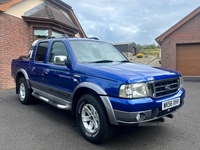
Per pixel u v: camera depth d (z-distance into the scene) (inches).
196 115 189.8
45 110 203.8
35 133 144.3
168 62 562.6
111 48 189.6
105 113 120.3
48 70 170.6
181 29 541.6
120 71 124.1
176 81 139.2
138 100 110.7
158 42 570.9
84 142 130.6
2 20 326.0
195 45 537.0
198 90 342.6
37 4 423.2
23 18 368.5
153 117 116.2
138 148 122.9
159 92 121.6
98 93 119.6
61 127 157.0
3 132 145.3
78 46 161.8
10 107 213.9
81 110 138.0
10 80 344.8
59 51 167.3
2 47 327.9
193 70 543.8
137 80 113.6
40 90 189.9
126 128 155.6
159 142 131.2
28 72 207.9
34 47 205.8
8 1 329.1
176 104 131.2
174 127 158.2
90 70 131.1
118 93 112.3
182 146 125.0
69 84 146.3
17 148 121.0
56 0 480.4
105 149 121.4
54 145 125.7
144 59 1134.4
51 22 382.0
